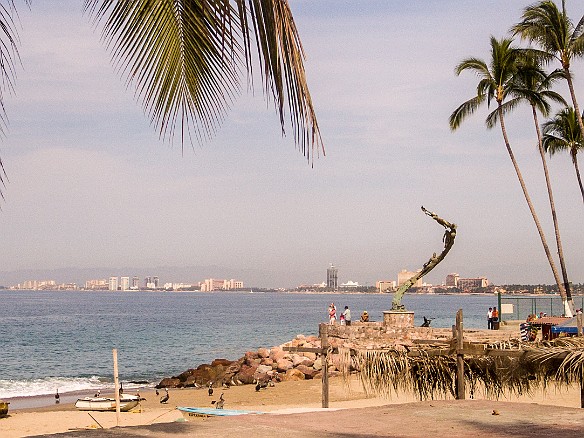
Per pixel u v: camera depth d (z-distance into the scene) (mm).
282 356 40688
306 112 4199
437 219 38969
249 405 28062
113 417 25141
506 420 8328
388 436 7254
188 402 31016
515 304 45750
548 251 46906
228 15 4504
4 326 113938
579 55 43906
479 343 11500
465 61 46312
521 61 46156
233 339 85688
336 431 7527
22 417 25562
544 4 42938
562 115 51312
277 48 4148
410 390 11406
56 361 61906
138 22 5660
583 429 7703
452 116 47031
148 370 54188
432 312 191250
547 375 10773
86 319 138500
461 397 11039
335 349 12047
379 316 160500
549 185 48125
